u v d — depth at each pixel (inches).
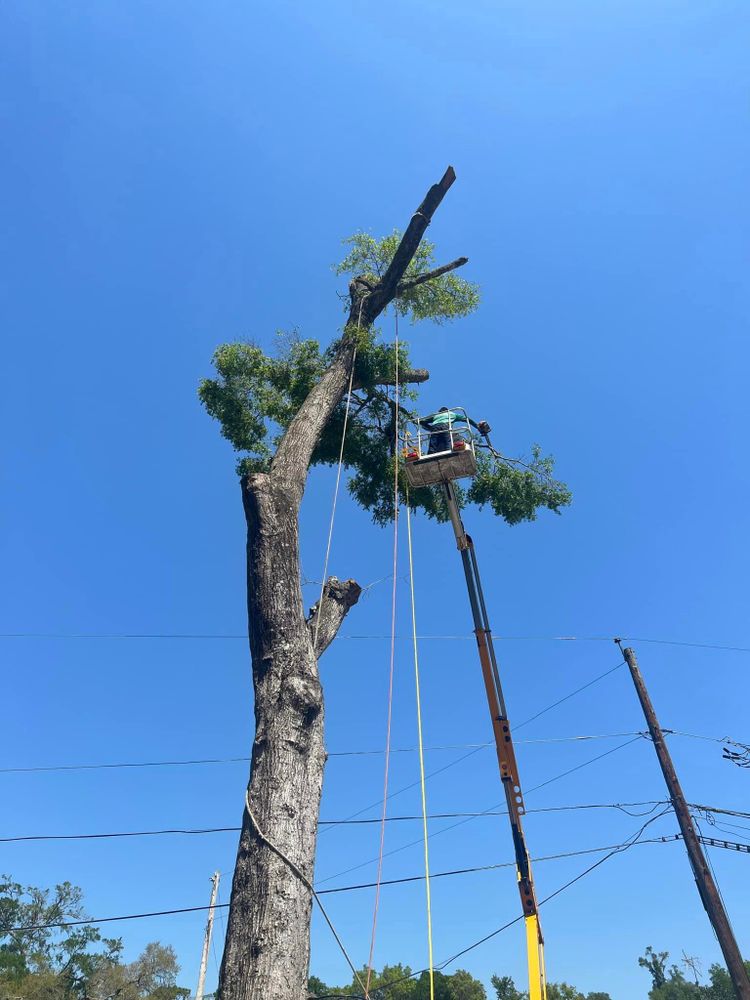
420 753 296.7
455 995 1895.9
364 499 520.7
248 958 171.5
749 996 508.7
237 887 186.1
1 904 1690.5
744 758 648.4
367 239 520.4
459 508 466.0
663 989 2364.7
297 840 192.7
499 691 470.3
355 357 390.9
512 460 556.1
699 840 582.2
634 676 669.3
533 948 399.2
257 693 223.3
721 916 541.6
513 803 446.0
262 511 258.2
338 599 284.2
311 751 211.8
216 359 531.8
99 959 1654.8
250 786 203.9
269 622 234.1
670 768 618.5
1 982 1481.3
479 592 479.5
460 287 533.6
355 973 201.9
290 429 317.1
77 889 1750.7
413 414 488.7
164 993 1632.6
